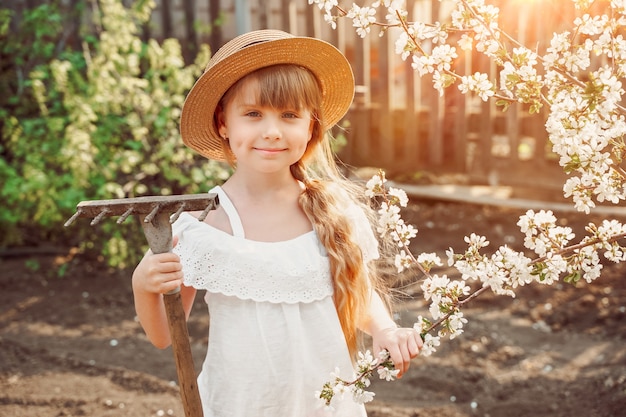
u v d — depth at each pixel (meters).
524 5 5.68
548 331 3.95
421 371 3.55
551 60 1.73
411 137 6.55
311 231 1.97
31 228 5.49
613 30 1.73
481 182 6.26
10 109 5.84
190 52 6.72
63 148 4.54
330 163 2.18
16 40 5.82
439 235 5.32
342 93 2.11
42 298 4.45
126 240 4.82
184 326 1.71
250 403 1.86
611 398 3.13
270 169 1.89
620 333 3.83
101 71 4.61
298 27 6.64
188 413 1.71
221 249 1.88
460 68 6.10
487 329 3.96
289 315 1.87
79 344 3.86
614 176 1.71
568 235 1.72
